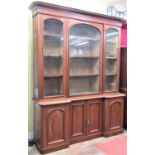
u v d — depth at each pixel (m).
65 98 2.72
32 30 2.73
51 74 2.76
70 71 2.97
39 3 2.39
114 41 3.29
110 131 3.09
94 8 3.38
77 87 3.10
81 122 2.84
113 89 3.32
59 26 2.70
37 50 2.51
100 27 3.02
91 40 3.18
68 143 2.67
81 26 2.94
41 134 2.46
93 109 2.96
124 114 3.37
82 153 2.50
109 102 3.05
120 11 3.72
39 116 2.50
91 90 3.18
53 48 2.76
